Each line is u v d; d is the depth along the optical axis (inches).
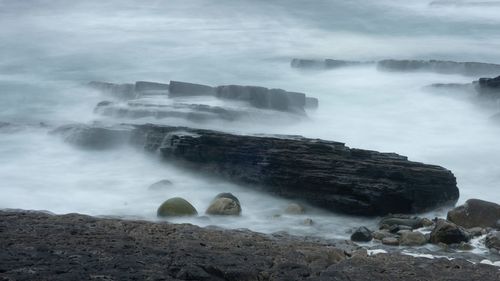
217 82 1679.4
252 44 2256.4
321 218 674.8
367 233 569.3
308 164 725.9
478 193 789.2
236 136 799.1
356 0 2984.7
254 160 767.7
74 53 2080.5
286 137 829.8
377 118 1190.9
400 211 684.7
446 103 1263.5
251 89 1115.3
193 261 395.5
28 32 2460.6
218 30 2514.8
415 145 1013.8
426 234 575.5
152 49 2154.3
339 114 1211.2
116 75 1769.2
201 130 868.0
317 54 2087.8
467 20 2608.3
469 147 999.0
